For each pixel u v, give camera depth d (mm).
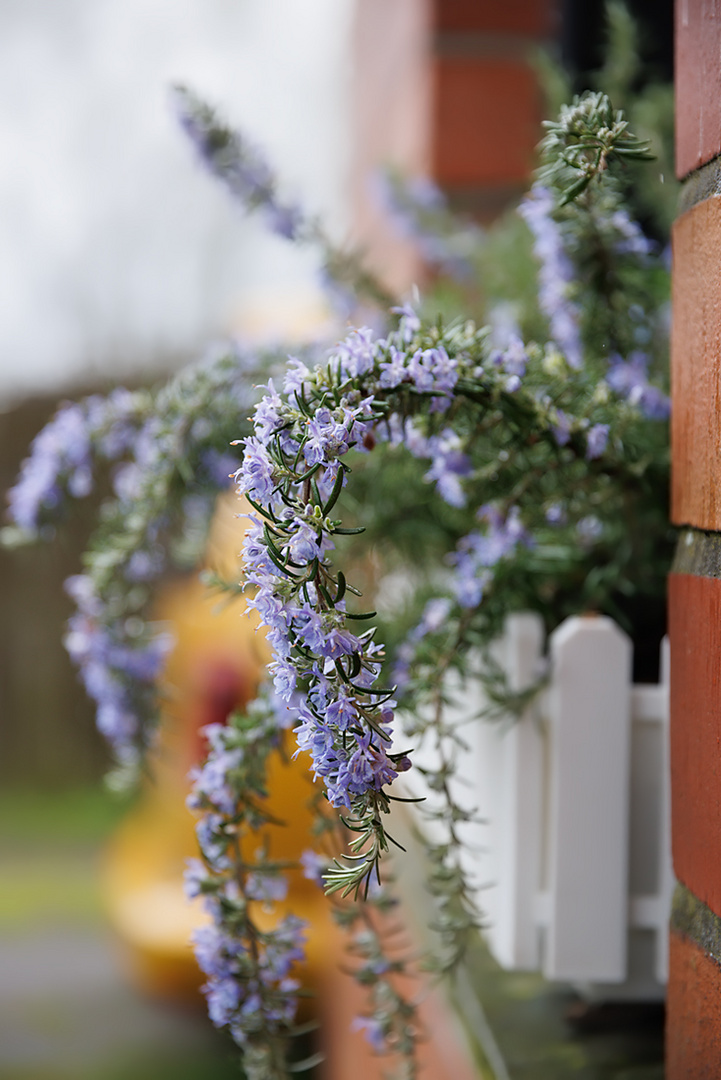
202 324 3441
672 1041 444
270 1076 466
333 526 378
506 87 949
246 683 1233
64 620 3109
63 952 1841
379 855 376
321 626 373
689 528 438
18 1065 1421
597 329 526
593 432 471
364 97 1342
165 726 599
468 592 509
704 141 425
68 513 590
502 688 532
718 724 413
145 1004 1610
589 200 485
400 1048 496
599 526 556
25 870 2326
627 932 535
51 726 3123
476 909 487
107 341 3383
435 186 954
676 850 440
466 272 819
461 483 493
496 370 458
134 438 578
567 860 526
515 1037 529
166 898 1388
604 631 525
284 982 470
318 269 688
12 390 3213
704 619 422
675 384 443
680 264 439
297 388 404
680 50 440
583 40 853
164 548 583
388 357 430
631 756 534
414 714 504
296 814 1090
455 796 614
